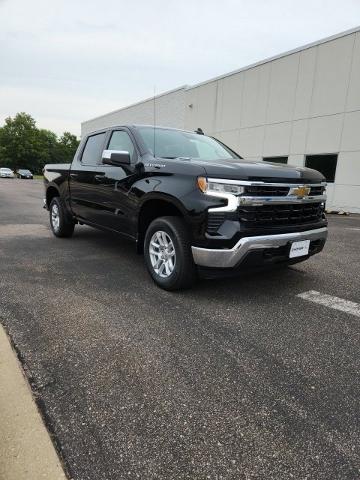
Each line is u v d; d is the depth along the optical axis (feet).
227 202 11.38
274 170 12.25
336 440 6.45
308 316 11.65
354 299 13.24
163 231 13.16
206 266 11.84
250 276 15.60
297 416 7.04
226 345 9.66
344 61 44.06
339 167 45.70
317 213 13.85
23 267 16.24
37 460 5.81
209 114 64.34
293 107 50.24
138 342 9.66
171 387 7.79
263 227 11.89
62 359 8.73
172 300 12.68
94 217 18.15
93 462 5.85
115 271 15.93
